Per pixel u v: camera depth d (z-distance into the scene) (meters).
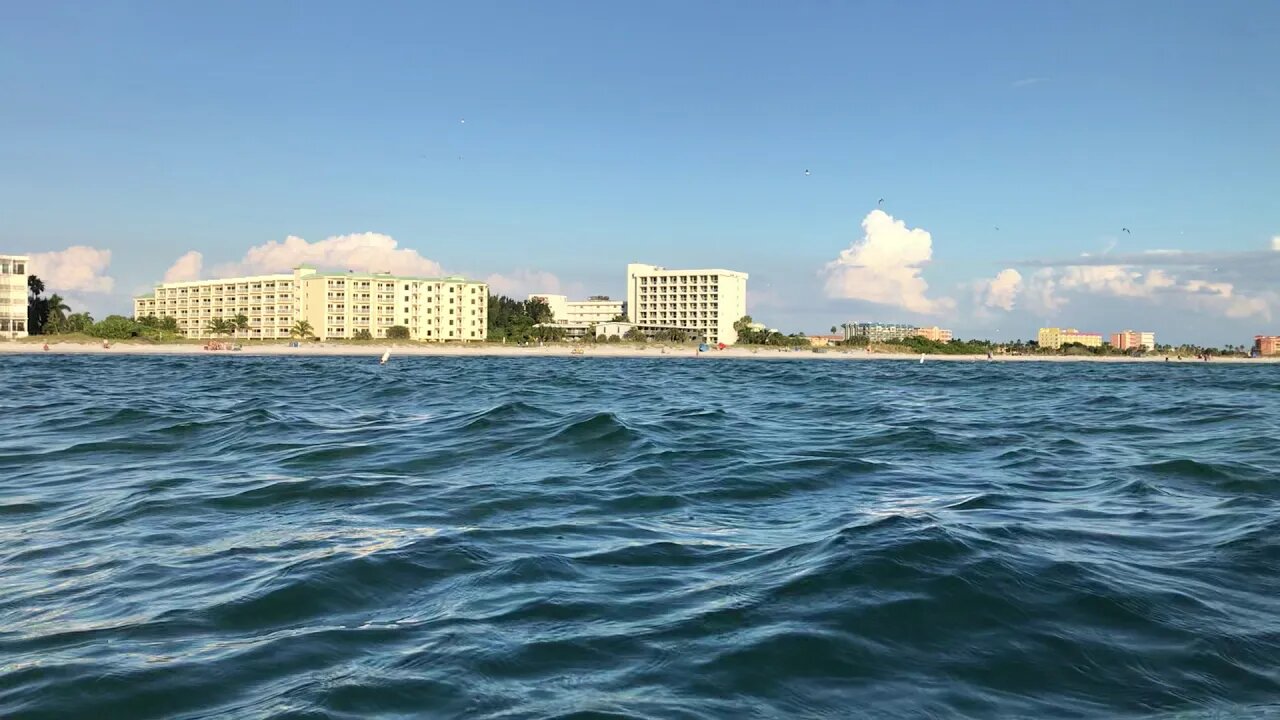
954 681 6.69
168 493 14.56
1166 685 6.66
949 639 7.45
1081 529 11.63
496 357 166.00
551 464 17.67
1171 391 53.47
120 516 12.87
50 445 20.95
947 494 14.62
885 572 9.03
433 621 7.98
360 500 13.96
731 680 6.67
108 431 23.69
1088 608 8.19
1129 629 7.72
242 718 6.03
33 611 8.45
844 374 83.56
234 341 184.88
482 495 14.34
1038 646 7.33
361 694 6.39
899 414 31.52
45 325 168.88
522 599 8.62
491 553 10.43
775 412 31.75
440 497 14.18
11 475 16.75
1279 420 29.55
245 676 6.75
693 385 55.75
